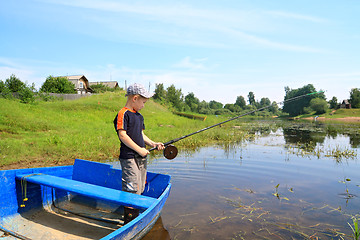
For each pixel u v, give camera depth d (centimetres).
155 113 2150
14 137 836
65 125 1155
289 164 625
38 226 289
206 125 1808
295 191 422
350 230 289
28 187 314
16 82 2922
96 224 300
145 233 262
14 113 1123
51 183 281
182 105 4550
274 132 1606
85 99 2255
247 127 2116
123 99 2336
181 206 355
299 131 1691
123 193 263
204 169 567
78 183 285
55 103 1806
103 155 700
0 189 286
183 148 890
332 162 652
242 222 306
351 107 5691
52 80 3381
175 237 267
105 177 366
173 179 488
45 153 677
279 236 274
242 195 401
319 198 388
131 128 280
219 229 288
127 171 281
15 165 571
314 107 6044
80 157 660
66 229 285
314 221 311
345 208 351
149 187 351
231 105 9194
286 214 331
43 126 1035
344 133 1513
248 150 849
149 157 709
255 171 553
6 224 283
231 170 559
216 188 436
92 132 1019
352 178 500
